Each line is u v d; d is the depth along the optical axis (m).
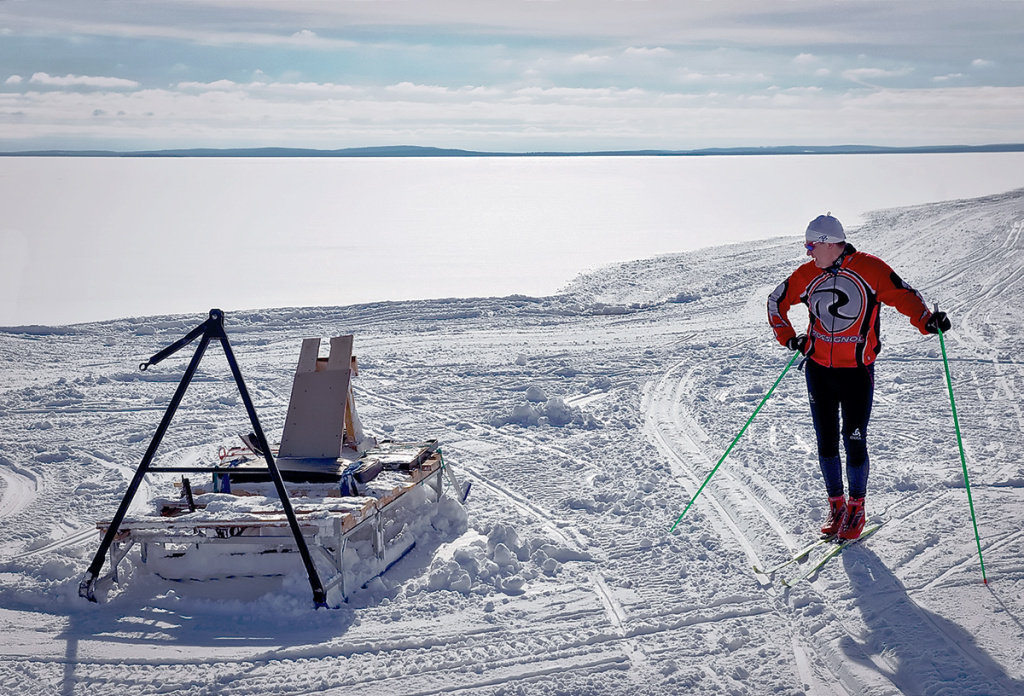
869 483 5.96
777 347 11.62
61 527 5.72
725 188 53.91
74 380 10.18
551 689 3.57
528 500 6.10
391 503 5.25
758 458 6.71
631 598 4.41
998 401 8.21
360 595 4.50
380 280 19.38
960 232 22.44
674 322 13.93
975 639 3.80
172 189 55.06
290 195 49.53
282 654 3.89
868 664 3.67
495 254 23.50
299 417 5.32
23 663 3.85
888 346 10.98
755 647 3.87
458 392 9.77
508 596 4.49
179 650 3.94
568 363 11.08
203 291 18.03
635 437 7.66
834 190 50.00
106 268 21.12
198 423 8.48
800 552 4.86
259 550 4.68
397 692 3.58
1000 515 5.28
